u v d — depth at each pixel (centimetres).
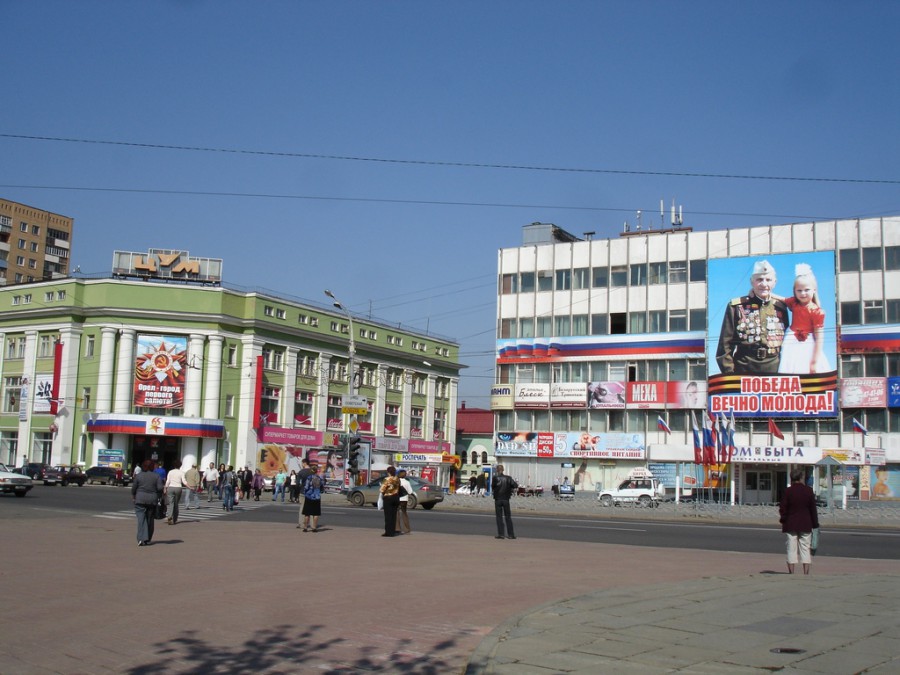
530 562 1725
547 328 6631
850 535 2952
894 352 5650
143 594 1246
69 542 1978
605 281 6494
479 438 9531
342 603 1190
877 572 1600
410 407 8581
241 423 6975
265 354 7206
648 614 1066
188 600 1199
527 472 6631
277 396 7281
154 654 886
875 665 796
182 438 6712
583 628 974
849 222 5856
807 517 1518
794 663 805
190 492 3816
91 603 1168
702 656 836
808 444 5834
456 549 1991
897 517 3997
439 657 887
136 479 1958
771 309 5972
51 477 6244
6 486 4012
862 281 5778
